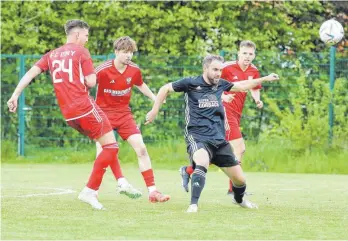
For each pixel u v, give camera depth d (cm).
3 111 4459
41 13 4738
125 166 4003
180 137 4288
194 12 4662
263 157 3944
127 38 2170
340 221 1758
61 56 1936
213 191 2612
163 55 4659
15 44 4747
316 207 2077
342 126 4038
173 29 4747
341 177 3450
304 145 3984
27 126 4444
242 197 2011
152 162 4141
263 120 4184
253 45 2481
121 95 2189
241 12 4834
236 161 1931
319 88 4119
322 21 4997
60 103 1941
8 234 1491
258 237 1491
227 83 1953
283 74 4172
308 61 4159
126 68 2183
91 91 4259
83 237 1462
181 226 1625
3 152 4366
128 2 4728
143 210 1925
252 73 2505
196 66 4272
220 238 1470
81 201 2122
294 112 4031
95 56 4256
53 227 1592
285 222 1723
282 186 2883
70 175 3331
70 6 4791
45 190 2520
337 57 4475
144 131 4309
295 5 4878
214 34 4725
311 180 3234
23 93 4434
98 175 1948
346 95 4059
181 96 4284
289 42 4888
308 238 1489
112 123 2183
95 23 4741
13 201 2109
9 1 4769
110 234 1502
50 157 4378
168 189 2670
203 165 1881
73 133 4447
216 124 1914
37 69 1988
